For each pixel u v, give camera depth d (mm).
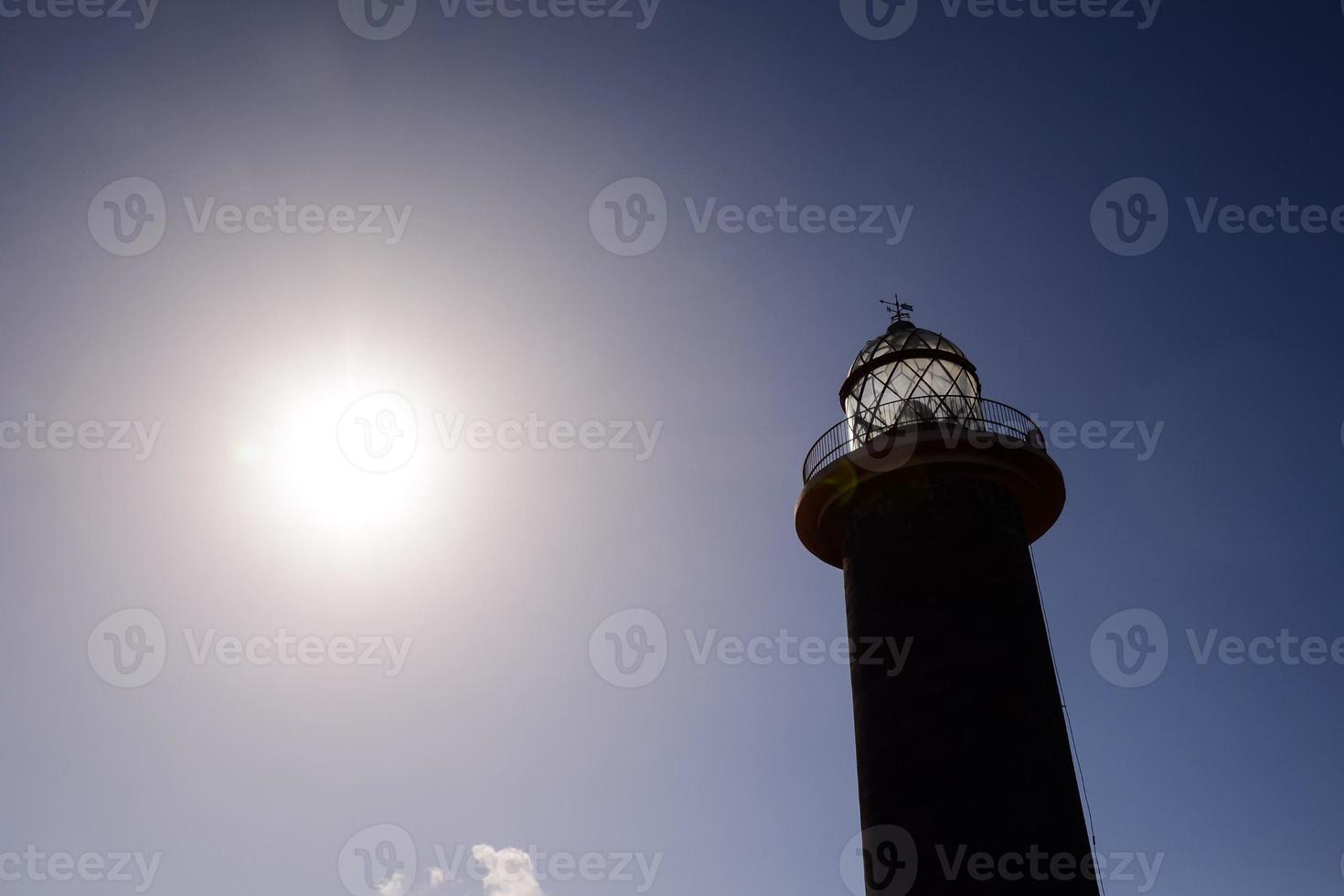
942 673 20938
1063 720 21469
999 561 22234
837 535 24969
